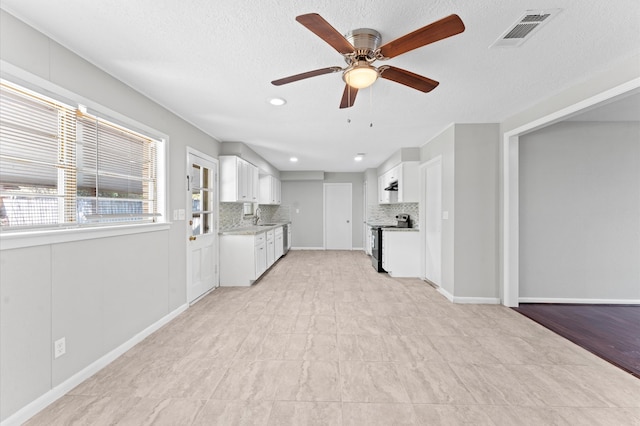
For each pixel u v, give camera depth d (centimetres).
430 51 201
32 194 166
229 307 348
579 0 152
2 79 153
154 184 292
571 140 371
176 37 183
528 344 255
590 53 204
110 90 228
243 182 475
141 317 261
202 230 395
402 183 505
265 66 221
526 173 373
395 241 505
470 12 161
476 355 235
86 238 200
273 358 229
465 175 367
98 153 220
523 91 271
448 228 386
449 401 178
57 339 180
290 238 833
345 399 180
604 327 294
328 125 375
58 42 183
